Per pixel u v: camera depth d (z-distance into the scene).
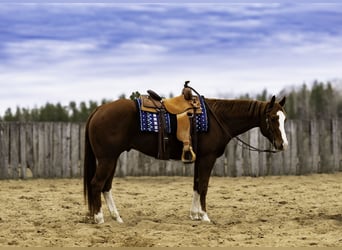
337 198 11.95
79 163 15.88
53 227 8.42
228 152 16.30
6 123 15.48
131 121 8.56
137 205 11.01
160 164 16.12
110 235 7.75
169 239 7.51
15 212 10.01
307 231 8.12
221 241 7.39
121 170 15.95
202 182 8.97
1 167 15.45
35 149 15.61
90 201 8.69
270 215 9.66
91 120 8.62
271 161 16.48
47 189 13.66
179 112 8.74
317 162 16.89
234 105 9.14
